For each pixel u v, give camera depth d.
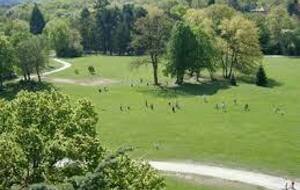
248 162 73.25
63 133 34.69
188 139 84.12
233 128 89.69
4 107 36.16
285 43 196.38
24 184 31.69
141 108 106.44
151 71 154.00
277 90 125.38
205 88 125.62
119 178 31.91
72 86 133.38
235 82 131.25
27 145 32.88
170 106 107.38
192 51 129.62
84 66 170.38
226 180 67.12
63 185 22.80
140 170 34.47
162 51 134.50
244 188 64.56
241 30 136.38
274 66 165.12
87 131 35.78
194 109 104.44
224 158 75.06
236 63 139.62
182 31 129.25
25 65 136.12
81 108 36.84
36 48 136.62
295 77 144.50
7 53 131.75
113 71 157.62
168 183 65.94
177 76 131.50
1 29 186.25
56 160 33.34
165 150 79.12
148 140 84.06
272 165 71.94
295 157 74.75
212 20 151.88
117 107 107.81
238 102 110.00
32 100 35.62
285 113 100.25
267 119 95.44
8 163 31.41
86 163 33.19
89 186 23.08
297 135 84.94
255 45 138.50
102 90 126.38
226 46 139.00
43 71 155.88
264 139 83.12
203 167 71.81
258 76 132.12
